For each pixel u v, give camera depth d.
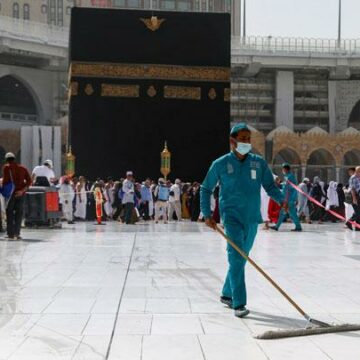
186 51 32.84
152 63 32.69
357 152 74.50
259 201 6.72
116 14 32.47
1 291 7.86
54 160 59.22
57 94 72.81
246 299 6.88
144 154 32.53
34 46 65.88
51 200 19.80
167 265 10.41
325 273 9.59
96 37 32.31
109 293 7.75
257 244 14.62
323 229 20.95
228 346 5.27
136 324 6.09
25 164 59.50
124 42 32.50
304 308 6.89
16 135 68.69
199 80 32.94
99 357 4.94
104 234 17.38
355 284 8.53
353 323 6.12
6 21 63.78
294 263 10.83
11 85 73.19
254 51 70.38
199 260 11.11
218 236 16.80
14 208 15.19
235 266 6.52
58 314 6.52
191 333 5.73
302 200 25.77
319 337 5.57
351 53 71.56
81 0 87.06
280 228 21.47
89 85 32.25
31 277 9.03
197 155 32.94
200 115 32.91
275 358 4.93
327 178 74.31
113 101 32.38
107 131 32.31
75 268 10.00
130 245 13.94
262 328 5.94
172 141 32.72
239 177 6.64
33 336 5.58
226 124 33.03
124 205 23.41
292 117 74.69
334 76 75.06
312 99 76.06
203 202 6.75
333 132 76.38
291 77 74.44
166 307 6.91
